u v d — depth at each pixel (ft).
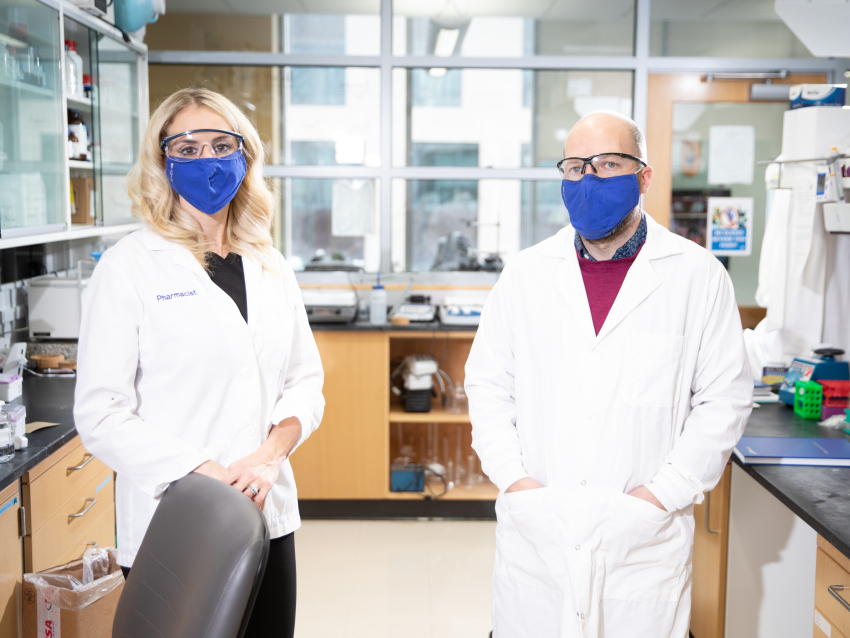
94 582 5.59
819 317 7.98
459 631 8.14
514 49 12.39
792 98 7.68
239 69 12.29
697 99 12.30
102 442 4.32
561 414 4.74
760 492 5.94
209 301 4.68
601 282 4.91
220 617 2.81
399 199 12.57
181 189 4.65
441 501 11.32
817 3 7.77
